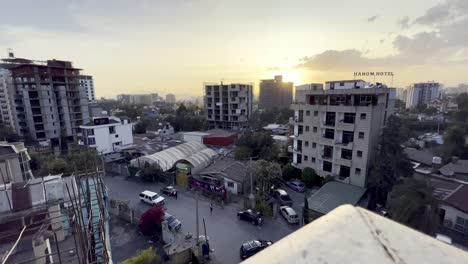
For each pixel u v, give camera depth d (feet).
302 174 87.40
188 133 165.37
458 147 101.09
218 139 151.94
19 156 53.21
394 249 4.85
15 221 30.17
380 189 70.08
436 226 43.98
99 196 31.86
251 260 4.75
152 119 259.60
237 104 212.64
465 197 55.93
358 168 75.61
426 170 84.28
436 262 4.56
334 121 81.10
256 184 80.89
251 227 64.08
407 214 44.98
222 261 51.60
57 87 162.20
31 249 28.86
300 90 95.30
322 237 5.17
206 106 231.09
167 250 51.13
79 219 26.35
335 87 90.48
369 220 5.65
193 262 51.19
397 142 69.82
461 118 154.81
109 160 119.96
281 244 5.11
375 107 73.61
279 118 225.56
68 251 29.81
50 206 32.32
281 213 69.77
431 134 149.59
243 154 111.34
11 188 35.35
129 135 144.46
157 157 104.22
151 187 92.07
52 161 84.07
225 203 77.00
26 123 158.20
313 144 87.86
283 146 116.26
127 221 67.21
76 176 33.12
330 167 83.15
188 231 62.23
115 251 54.70
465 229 51.98
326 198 69.46
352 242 5.01
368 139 72.95
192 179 89.15
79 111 176.86
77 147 126.62
